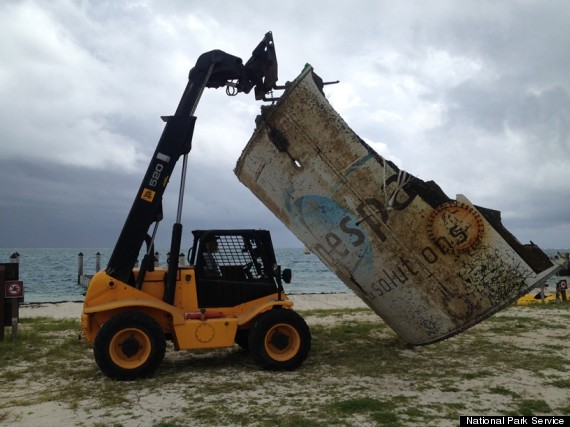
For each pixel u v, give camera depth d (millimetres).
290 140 7734
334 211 7723
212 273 7797
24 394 6254
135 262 7504
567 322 11781
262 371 7344
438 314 7684
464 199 7566
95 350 6770
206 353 8750
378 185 7617
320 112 7668
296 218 7875
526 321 11938
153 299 7324
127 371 6793
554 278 32750
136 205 7527
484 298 7535
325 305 18578
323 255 7906
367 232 7652
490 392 6199
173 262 7508
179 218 7684
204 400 5879
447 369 7414
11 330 10344
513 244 7500
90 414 5430
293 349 7434
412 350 8859
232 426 5020
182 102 7898
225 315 7613
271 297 7855
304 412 5422
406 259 7629
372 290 7867
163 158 7680
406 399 5898
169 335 7668
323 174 7711
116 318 6840
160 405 5707
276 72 8148
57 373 7301
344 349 9039
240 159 8000
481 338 9867
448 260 7547
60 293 29016
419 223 7578
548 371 7266
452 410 5500
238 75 8062
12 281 9578
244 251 7992
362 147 7645
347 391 6246
